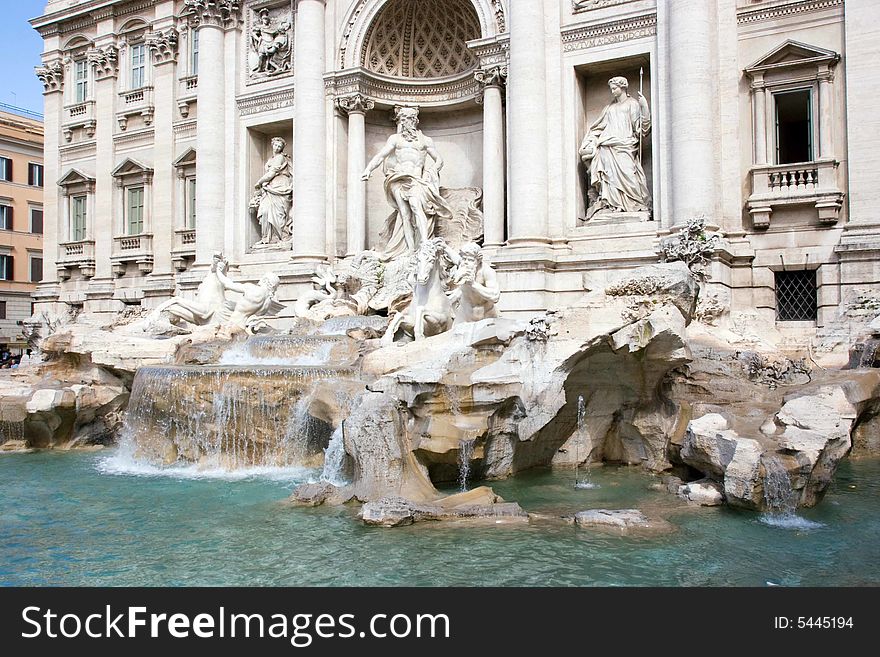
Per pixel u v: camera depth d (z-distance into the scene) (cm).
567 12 2411
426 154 2719
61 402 2052
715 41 2230
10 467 1822
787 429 1341
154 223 3453
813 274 2158
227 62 3136
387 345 1877
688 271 1658
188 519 1300
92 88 3756
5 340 5534
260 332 2450
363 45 2817
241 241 3119
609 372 1672
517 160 2367
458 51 2833
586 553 1093
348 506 1355
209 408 1755
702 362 1700
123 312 3366
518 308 2319
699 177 2141
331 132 2859
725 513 1304
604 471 1683
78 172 3744
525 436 1564
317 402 1602
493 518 1254
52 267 3888
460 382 1478
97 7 3628
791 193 2134
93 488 1562
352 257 2795
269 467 1723
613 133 2352
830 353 1983
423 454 1452
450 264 1933
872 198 2058
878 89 2056
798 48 2147
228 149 3128
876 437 1697
